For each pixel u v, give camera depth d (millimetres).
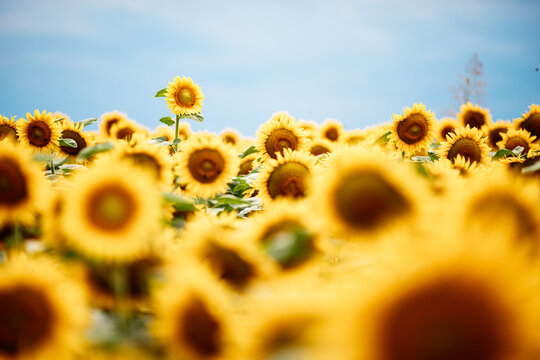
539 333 456
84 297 919
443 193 1382
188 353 789
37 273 854
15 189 1281
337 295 505
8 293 830
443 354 471
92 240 928
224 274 949
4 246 1390
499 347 465
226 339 769
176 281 820
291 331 636
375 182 993
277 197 2246
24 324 829
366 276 539
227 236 1057
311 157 2283
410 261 498
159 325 810
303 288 815
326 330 501
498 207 821
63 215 981
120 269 948
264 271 969
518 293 459
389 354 477
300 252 985
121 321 921
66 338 843
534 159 2111
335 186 1012
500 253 467
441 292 471
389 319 478
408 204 971
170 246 1111
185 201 1282
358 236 978
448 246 481
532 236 787
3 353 821
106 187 940
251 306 785
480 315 466
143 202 948
